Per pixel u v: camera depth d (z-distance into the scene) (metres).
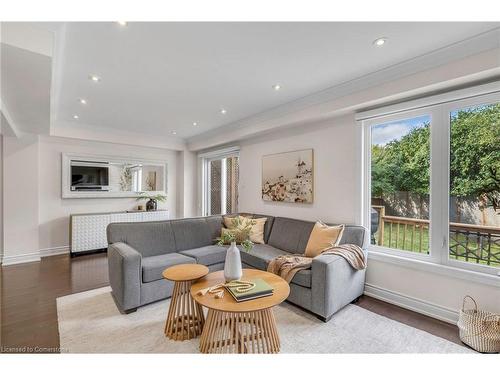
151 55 2.21
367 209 2.99
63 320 2.28
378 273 2.78
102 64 2.37
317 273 2.29
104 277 3.41
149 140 5.46
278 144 4.08
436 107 2.43
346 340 2.00
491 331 1.87
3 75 2.04
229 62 2.35
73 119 4.24
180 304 2.08
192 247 3.56
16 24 1.65
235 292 1.79
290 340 2.00
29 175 4.15
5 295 2.82
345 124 3.16
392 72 2.45
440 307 2.34
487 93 2.10
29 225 4.14
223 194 5.66
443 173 2.39
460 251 2.33
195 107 3.66
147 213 5.36
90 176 4.98
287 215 3.96
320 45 2.07
